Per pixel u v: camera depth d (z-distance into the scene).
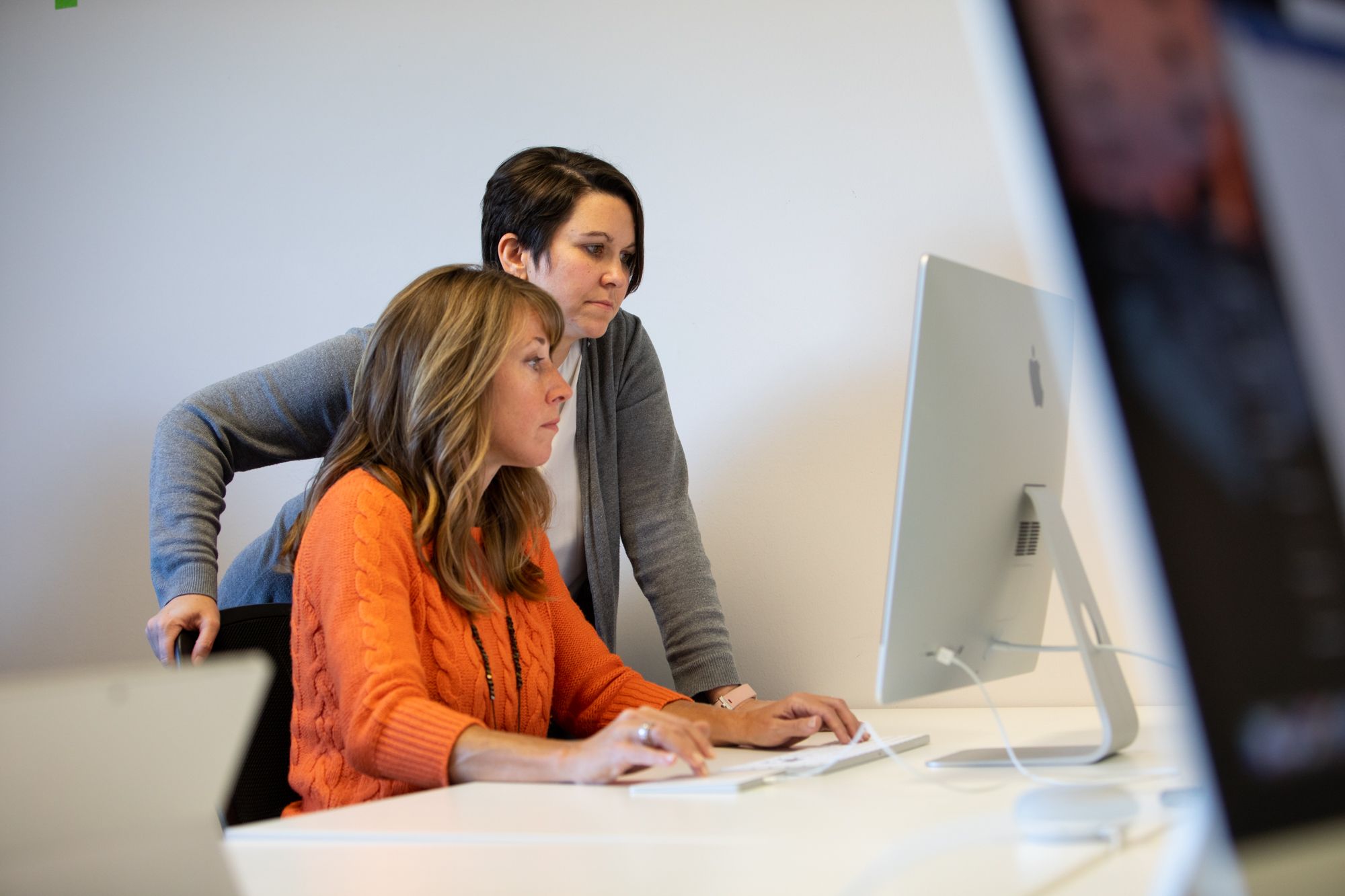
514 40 2.25
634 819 0.85
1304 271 0.26
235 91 2.40
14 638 2.38
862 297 2.04
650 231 2.16
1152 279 0.26
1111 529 0.27
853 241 2.04
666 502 1.92
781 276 2.08
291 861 0.75
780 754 1.23
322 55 2.36
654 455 1.94
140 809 0.50
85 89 2.47
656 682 2.13
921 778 1.01
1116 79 0.27
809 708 1.33
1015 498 1.12
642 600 2.15
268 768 1.36
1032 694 1.89
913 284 2.01
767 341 2.09
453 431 1.31
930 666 1.04
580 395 1.88
